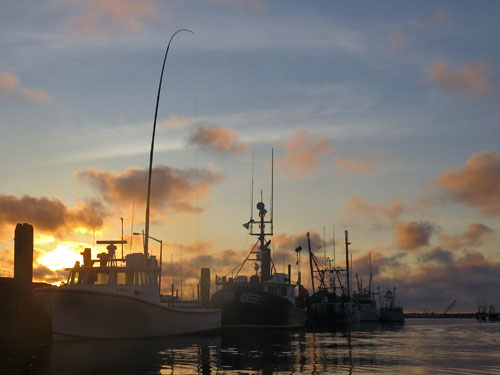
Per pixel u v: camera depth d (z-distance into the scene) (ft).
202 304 192.24
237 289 201.57
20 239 155.12
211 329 173.37
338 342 144.87
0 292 153.07
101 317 128.16
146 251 155.12
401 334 196.95
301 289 279.69
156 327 140.15
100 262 141.59
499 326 310.45
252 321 202.90
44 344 123.24
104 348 114.32
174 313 147.23
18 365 86.94
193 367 85.25
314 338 164.25
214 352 108.78
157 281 143.43
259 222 236.22
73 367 84.48
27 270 154.71
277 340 150.92
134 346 119.34
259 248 234.99
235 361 93.50
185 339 144.97
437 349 120.57
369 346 130.00
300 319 247.50
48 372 79.00
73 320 125.90
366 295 458.50
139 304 133.08
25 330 150.00
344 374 77.56
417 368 84.38
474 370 82.07
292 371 80.94
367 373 78.64
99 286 130.41
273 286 214.69
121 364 88.22
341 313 358.23
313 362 92.68
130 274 136.56
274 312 205.36
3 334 148.46
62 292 123.65
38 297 126.52
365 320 436.76
